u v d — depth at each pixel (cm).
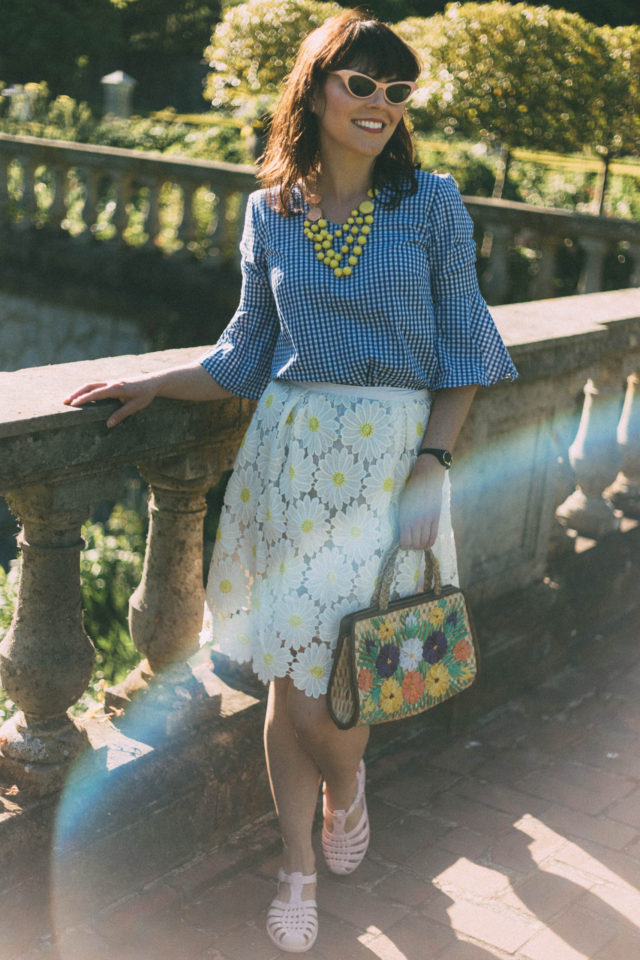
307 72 205
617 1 1995
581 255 852
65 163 1022
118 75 1781
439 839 275
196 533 255
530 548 358
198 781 257
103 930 235
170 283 958
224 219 937
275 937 232
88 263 1007
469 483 321
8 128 1617
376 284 205
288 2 988
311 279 207
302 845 237
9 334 1084
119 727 261
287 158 212
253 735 271
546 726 336
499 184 1053
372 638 216
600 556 393
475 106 945
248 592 235
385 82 199
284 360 218
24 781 229
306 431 214
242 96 1029
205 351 268
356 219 207
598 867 266
